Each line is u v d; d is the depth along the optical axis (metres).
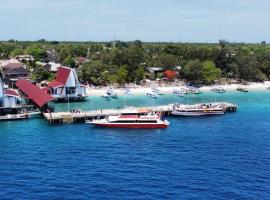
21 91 171.00
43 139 106.19
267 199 66.50
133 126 122.12
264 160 88.19
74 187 71.12
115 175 77.62
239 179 75.75
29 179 75.06
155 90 195.12
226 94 199.75
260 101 179.25
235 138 109.19
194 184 72.94
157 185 72.38
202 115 143.50
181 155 91.94
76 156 90.50
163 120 126.19
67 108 152.12
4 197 66.50
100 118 132.12
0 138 106.50
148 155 91.94
